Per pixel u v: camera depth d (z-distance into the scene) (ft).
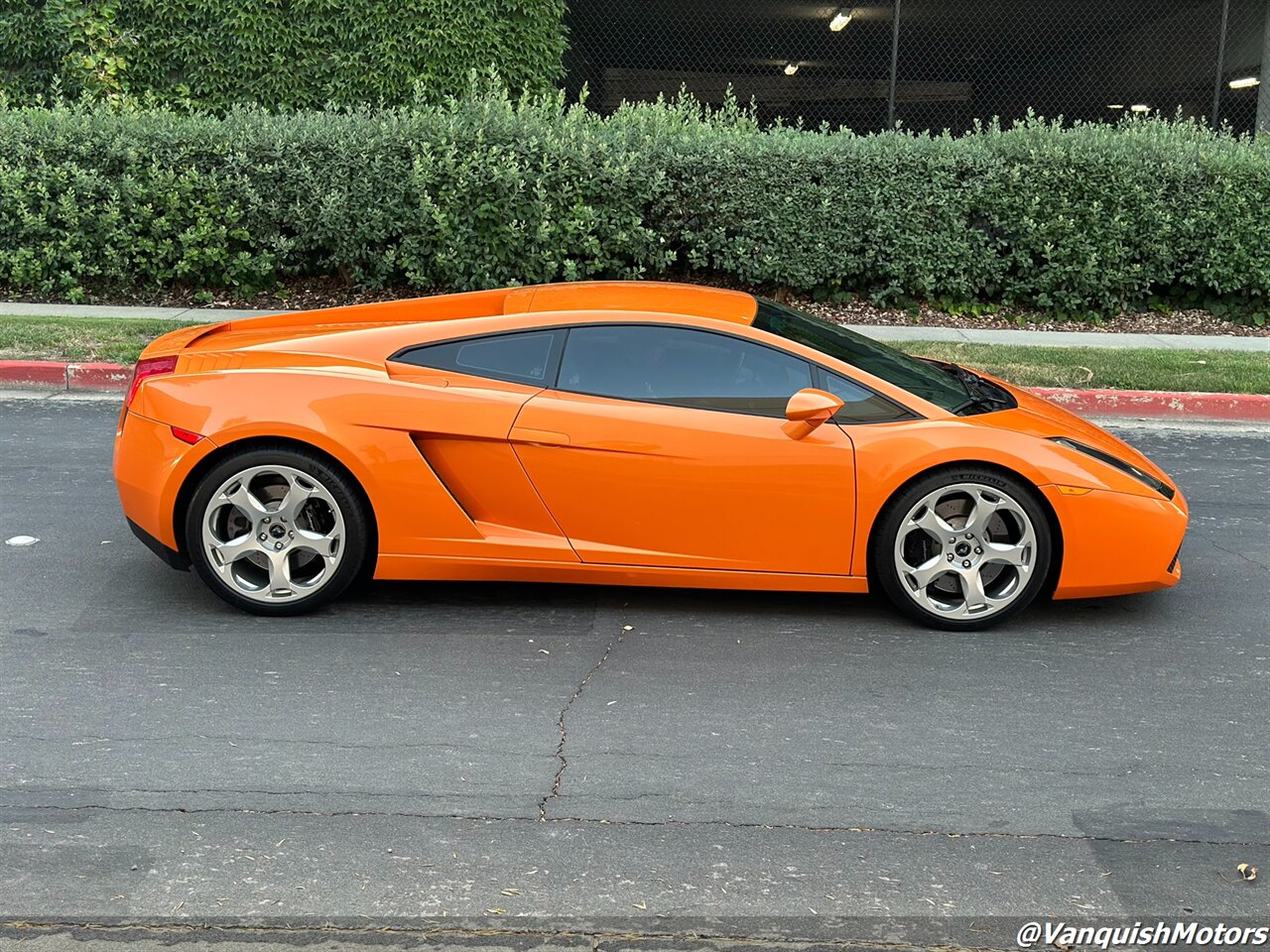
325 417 16.28
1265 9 60.13
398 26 51.16
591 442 16.31
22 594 17.58
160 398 16.67
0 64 52.11
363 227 42.78
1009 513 16.65
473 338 16.97
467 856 11.14
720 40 59.98
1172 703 14.78
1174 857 11.35
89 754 12.92
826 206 43.14
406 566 16.69
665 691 14.76
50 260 42.83
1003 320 44.04
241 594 16.74
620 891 10.64
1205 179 43.24
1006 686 15.15
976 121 45.57
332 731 13.57
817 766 12.99
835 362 16.83
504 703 14.35
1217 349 38.78
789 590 16.88
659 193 43.42
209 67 51.57
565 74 54.34
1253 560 20.49
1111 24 60.34
